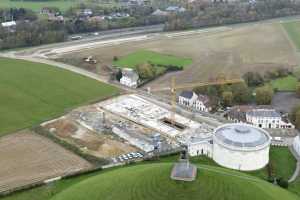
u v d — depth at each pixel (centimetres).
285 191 19875
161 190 16588
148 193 16675
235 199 16400
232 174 19838
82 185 19338
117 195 17275
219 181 17112
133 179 17962
